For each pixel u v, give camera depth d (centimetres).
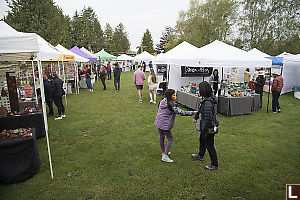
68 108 777
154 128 549
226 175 325
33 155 314
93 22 5550
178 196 274
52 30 2056
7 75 465
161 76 1080
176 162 365
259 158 382
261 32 2538
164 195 276
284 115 687
